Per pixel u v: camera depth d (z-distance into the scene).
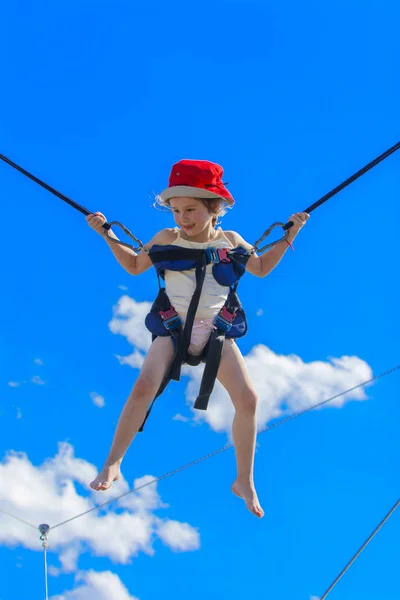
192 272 4.81
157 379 4.64
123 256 4.99
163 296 4.82
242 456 4.69
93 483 4.43
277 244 4.98
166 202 4.81
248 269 5.03
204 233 4.85
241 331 4.84
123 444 4.54
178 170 4.62
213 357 4.71
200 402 4.72
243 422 4.69
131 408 4.58
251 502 4.58
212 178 4.62
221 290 4.82
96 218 4.89
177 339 4.74
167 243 4.88
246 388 4.71
